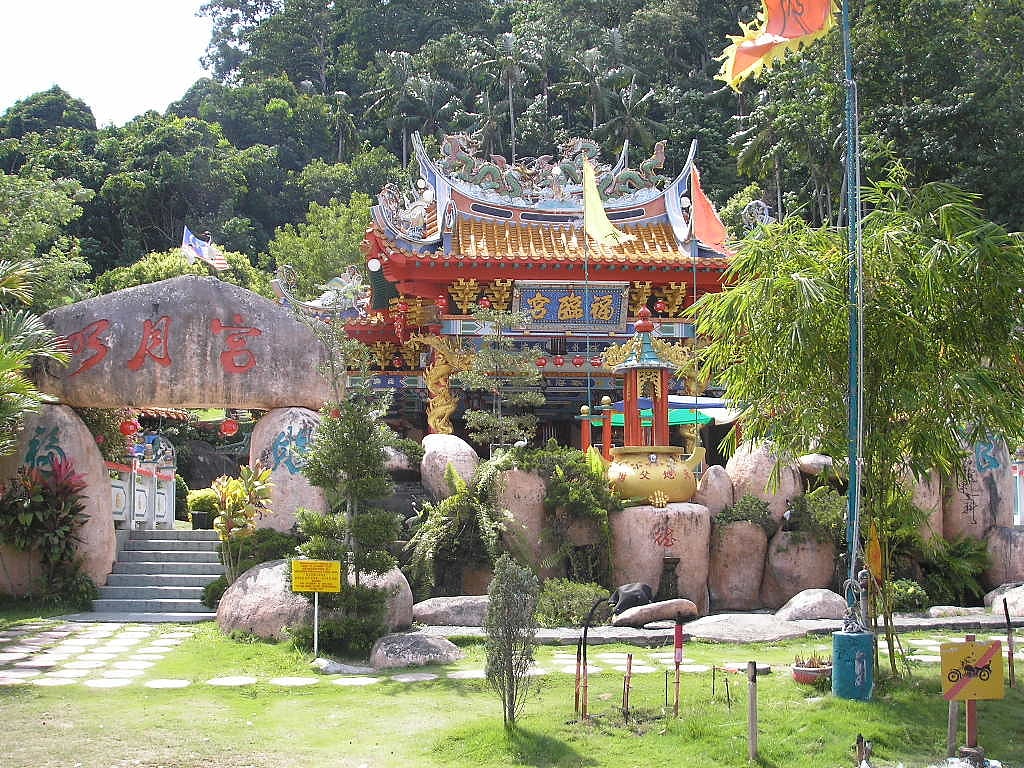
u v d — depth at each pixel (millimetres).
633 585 17391
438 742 9141
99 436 20047
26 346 17844
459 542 18109
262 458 18234
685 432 24500
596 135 67312
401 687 11742
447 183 28562
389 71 79875
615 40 75625
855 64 39281
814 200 51844
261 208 76500
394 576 15398
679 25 74750
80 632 15320
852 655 10375
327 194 74250
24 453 17953
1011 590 18812
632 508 18906
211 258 51250
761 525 19562
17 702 10711
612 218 29109
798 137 42562
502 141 74438
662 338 27938
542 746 8891
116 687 11555
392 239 26828
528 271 27016
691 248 27328
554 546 18906
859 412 10672
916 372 11359
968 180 36688
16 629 15523
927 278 10789
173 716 10195
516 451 19125
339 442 13914
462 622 16094
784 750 8812
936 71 38562
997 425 11609
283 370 18578
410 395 31297
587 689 10680
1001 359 11352
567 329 27844
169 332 18406
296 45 97500
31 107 81375
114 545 18750
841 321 11227
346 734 9570
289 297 30750
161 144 72125
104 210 69500
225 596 15438
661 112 73062
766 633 15602
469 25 94125
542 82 79188
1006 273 10945
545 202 28891
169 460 25422
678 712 9938
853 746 8875
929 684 11258
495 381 24719
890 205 12125
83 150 73562
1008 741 9453
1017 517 22094
